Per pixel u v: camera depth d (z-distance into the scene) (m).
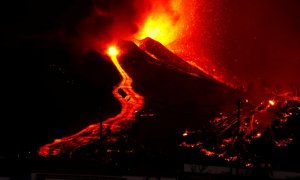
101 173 17.31
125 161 20.56
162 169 17.81
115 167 17.80
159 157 23.12
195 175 17.50
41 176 16.69
